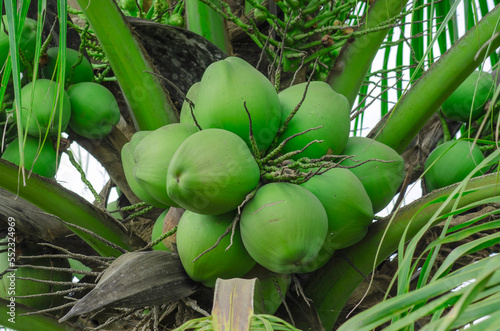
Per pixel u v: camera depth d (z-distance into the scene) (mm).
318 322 1862
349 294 1892
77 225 1913
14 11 1481
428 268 1358
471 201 1734
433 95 1929
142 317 1881
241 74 1700
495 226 1315
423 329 1119
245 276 1769
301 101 1662
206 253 1677
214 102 1680
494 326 1043
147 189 1722
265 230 1577
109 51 1953
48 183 1898
